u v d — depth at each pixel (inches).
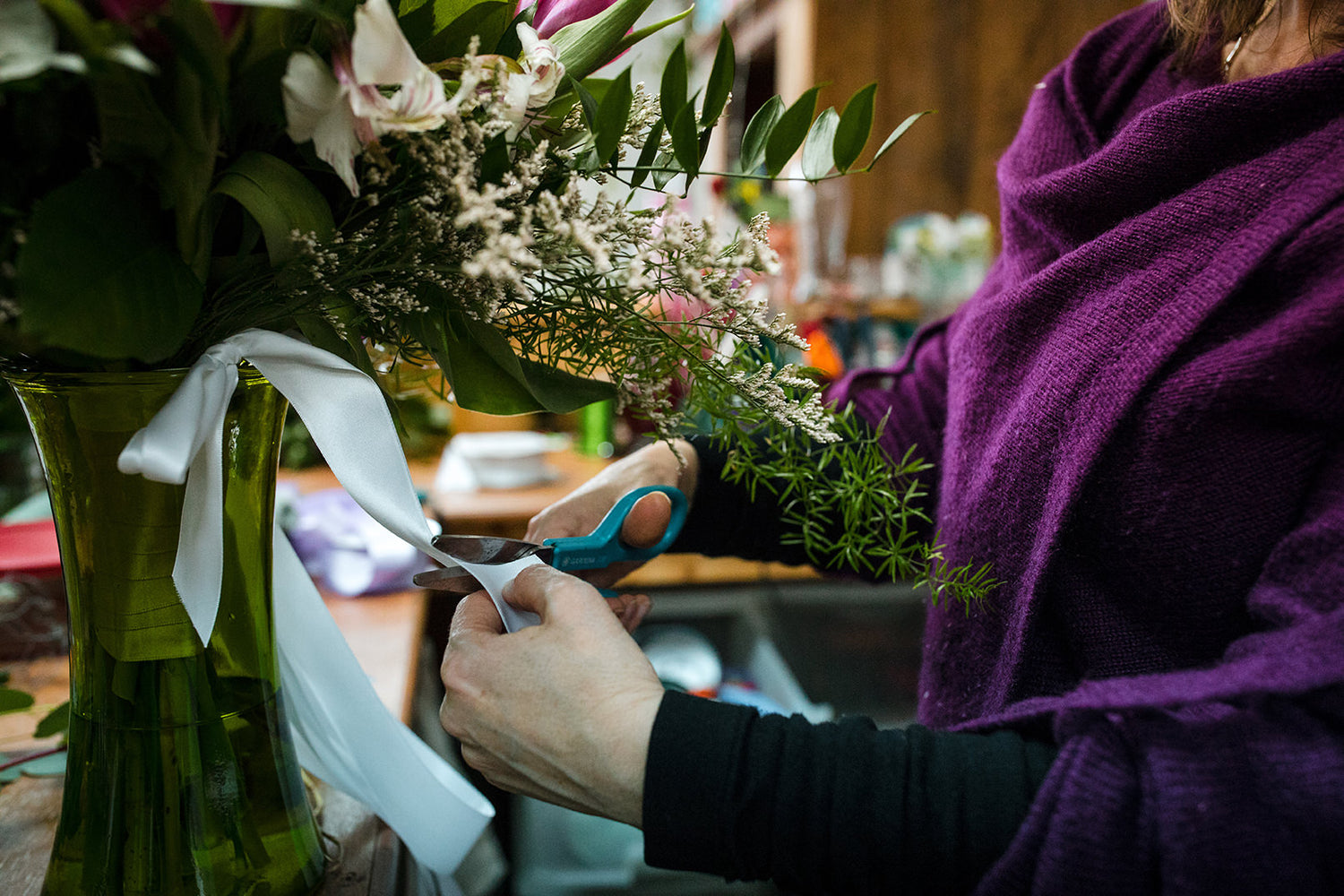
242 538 17.6
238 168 13.6
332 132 13.0
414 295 16.2
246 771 18.3
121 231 12.8
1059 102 23.7
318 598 21.0
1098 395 18.3
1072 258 19.7
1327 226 16.3
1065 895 13.7
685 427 20.9
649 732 16.0
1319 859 12.8
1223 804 13.2
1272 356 16.2
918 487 26.0
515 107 14.2
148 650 16.8
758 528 26.2
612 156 15.9
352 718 21.0
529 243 14.2
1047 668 20.0
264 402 17.4
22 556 32.5
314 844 20.4
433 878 25.0
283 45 13.2
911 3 60.5
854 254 63.3
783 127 15.9
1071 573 19.5
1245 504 17.0
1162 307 17.9
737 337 18.0
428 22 15.5
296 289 15.0
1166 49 23.3
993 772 15.5
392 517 15.9
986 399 21.6
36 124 12.6
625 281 16.2
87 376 14.7
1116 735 14.4
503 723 17.1
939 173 63.1
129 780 17.2
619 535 22.4
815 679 55.2
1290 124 17.7
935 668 23.2
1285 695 13.4
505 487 58.8
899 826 15.1
